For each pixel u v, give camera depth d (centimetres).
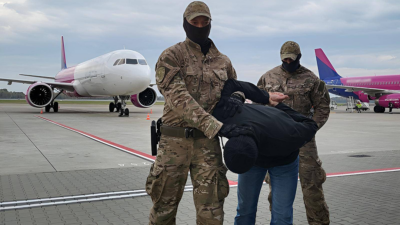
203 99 228
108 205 394
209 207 225
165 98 222
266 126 213
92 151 803
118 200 414
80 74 2419
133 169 597
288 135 216
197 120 203
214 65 237
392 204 402
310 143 301
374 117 2362
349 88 3081
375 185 491
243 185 269
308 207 308
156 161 236
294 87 319
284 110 255
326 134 1226
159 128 247
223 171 232
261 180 268
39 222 337
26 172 570
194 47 231
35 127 1424
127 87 2002
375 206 394
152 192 233
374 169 607
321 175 302
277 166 255
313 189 301
